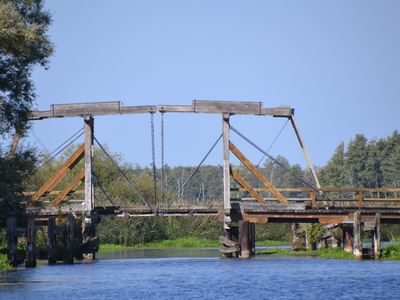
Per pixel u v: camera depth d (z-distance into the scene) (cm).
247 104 15262
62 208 15300
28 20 12619
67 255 14962
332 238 17588
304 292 9431
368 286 9888
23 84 12594
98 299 9000
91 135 15412
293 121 15262
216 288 10006
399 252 14675
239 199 15600
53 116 15400
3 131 12512
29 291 9762
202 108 15250
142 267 13688
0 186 12062
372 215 14638
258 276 11400
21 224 14112
